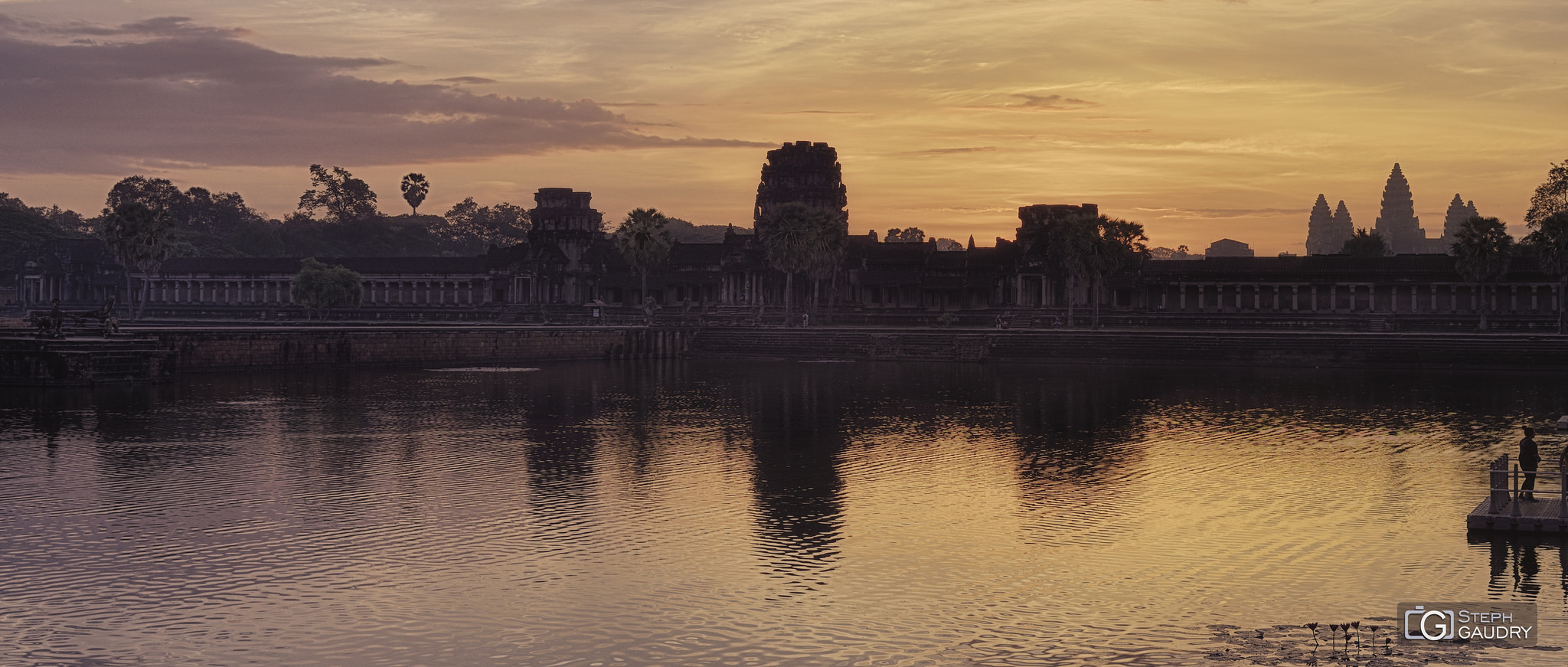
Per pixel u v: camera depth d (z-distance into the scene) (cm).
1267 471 5597
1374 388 10188
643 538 4109
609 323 18888
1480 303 16250
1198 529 4278
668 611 3272
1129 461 5928
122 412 7556
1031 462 5900
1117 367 13088
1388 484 5216
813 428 7306
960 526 4338
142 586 3466
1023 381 11050
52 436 6444
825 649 2969
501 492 4947
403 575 3606
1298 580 3541
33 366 8875
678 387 10231
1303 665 2817
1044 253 18938
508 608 3291
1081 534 4209
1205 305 17962
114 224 18588
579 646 2992
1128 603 3341
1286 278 17438
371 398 8806
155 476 5244
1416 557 3781
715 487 5128
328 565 3706
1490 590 3397
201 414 7556
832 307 18650
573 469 5584
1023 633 3084
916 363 13825
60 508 4516
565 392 9669
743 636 3070
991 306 19662
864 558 3850
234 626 3122
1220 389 10162
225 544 3972
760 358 15025
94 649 2936
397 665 2848
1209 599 3366
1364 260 17225
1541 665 2786
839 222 19262
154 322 18162
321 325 15812
